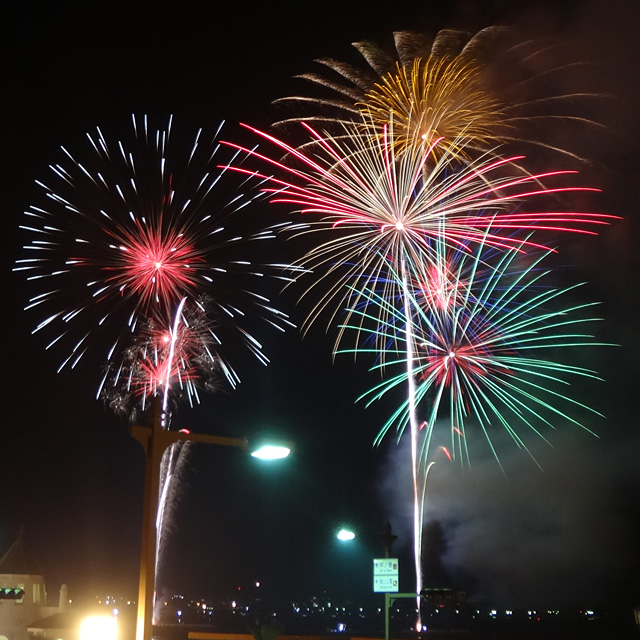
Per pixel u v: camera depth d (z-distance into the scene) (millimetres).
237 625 197500
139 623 13719
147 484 14445
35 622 61500
